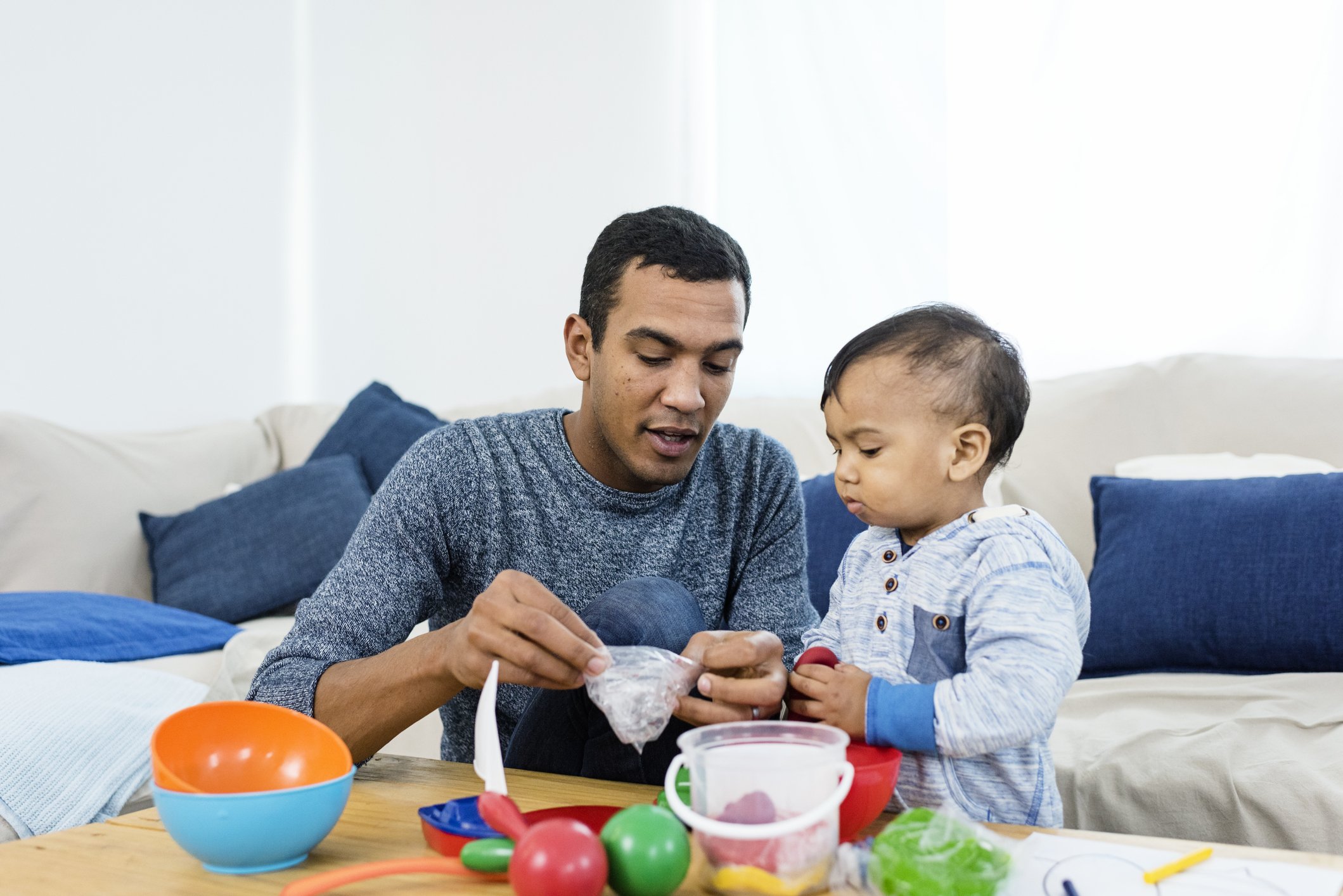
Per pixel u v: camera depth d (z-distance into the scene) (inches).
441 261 124.1
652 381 41.4
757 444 51.1
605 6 116.4
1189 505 69.7
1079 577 36.0
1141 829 52.9
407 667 34.1
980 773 33.9
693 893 24.8
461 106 123.3
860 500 37.7
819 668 32.2
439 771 36.3
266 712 29.7
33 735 52.7
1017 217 99.3
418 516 43.9
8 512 85.0
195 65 115.7
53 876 26.6
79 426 103.4
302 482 91.1
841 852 24.9
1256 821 50.3
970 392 36.5
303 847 26.7
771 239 107.8
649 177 114.5
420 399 125.0
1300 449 77.3
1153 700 61.5
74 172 103.3
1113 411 83.0
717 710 31.0
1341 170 87.9
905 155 103.0
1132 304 95.0
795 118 107.0
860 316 104.7
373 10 127.6
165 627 73.5
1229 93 91.8
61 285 102.0
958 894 22.7
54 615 69.4
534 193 119.6
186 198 114.7
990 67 100.5
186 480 97.7
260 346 123.0
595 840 22.9
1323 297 88.4
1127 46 95.0
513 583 31.4
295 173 127.4
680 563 47.6
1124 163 95.2
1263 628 64.1
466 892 24.6
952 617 35.3
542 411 49.3
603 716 37.9
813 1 106.2
